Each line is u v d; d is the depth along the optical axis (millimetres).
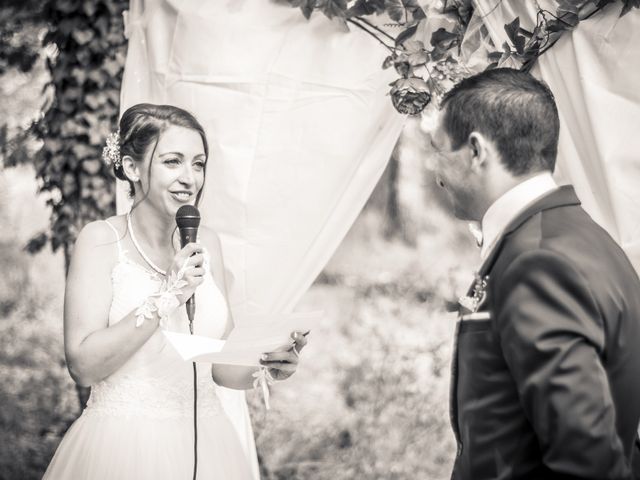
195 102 3408
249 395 7848
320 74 3424
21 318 9227
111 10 4844
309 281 3508
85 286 3004
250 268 3426
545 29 3201
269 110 3402
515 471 2088
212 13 3422
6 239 9461
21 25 7172
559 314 1973
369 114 3441
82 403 4922
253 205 3412
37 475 7512
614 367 2062
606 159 3125
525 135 2201
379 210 9281
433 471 7812
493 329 2111
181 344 2688
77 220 4941
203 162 3162
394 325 8898
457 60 3326
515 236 2133
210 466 3055
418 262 9211
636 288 2137
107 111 4887
